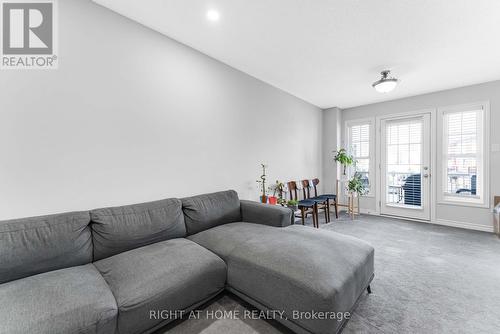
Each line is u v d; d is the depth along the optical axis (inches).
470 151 145.2
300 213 159.3
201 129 103.6
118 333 45.3
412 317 60.9
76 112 68.1
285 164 156.8
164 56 89.6
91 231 64.2
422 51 101.5
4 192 57.2
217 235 79.7
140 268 55.7
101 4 72.9
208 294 62.3
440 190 154.9
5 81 57.7
